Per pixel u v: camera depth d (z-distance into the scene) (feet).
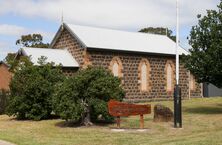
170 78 143.33
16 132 64.75
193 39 93.81
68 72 122.83
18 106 87.04
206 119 80.74
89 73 73.87
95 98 73.61
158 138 55.77
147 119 81.82
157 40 149.07
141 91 134.72
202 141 49.60
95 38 130.11
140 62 134.92
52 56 124.47
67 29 131.23
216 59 87.20
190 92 147.84
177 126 69.51
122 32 144.87
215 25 89.40
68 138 57.31
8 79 124.88
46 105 85.97
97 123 75.97
